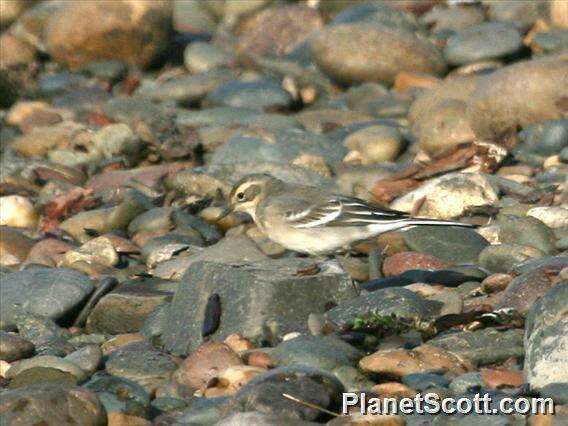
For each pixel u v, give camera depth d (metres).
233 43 28.16
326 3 28.67
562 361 10.65
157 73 27.16
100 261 15.95
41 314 13.77
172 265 15.01
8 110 25.09
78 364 12.02
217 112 23.06
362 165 19.28
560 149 18.95
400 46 24.33
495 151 18.55
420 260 14.59
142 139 21.25
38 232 17.62
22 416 10.04
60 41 26.59
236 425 10.04
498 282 13.35
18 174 20.22
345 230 13.66
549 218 15.55
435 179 16.88
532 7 26.14
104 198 18.89
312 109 23.98
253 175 14.45
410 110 21.86
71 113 23.66
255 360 11.61
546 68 19.72
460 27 26.52
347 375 11.30
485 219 16.20
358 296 12.79
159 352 12.47
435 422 10.33
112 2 26.58
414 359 11.35
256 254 14.96
